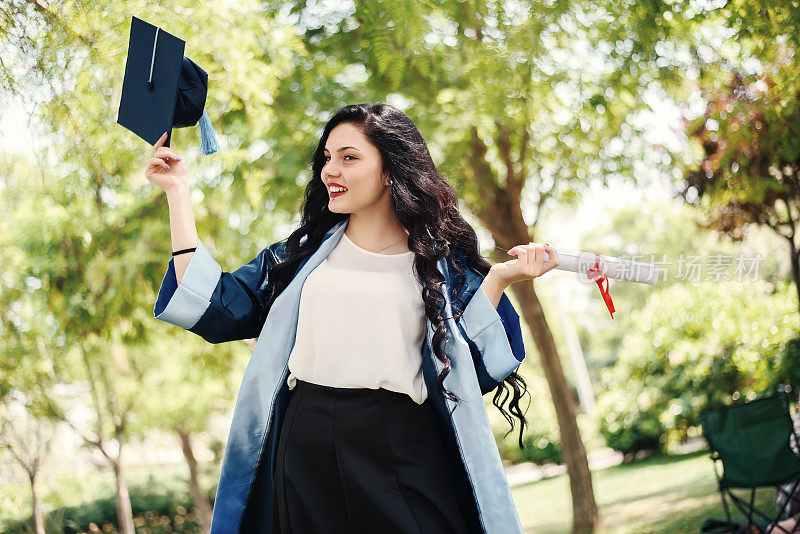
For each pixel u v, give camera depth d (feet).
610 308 7.00
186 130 18.74
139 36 7.49
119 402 38.86
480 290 7.11
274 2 19.98
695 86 20.45
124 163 15.69
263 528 7.45
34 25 12.23
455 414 6.89
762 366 32.99
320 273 7.27
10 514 45.27
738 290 39.37
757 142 18.65
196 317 7.11
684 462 42.14
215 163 20.35
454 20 17.94
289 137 20.24
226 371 32.78
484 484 6.81
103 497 54.60
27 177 17.20
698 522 21.50
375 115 7.30
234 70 14.16
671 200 23.75
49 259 21.61
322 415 6.97
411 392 6.93
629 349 49.85
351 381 6.90
